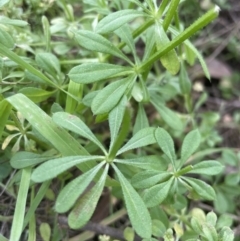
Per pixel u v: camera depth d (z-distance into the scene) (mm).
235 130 164
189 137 91
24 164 90
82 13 142
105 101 85
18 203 87
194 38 173
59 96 107
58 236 107
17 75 101
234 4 183
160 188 86
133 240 109
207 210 136
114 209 128
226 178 131
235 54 177
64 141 83
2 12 110
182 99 161
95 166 80
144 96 97
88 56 127
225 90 174
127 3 122
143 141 85
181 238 106
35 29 122
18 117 98
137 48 157
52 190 113
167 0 92
